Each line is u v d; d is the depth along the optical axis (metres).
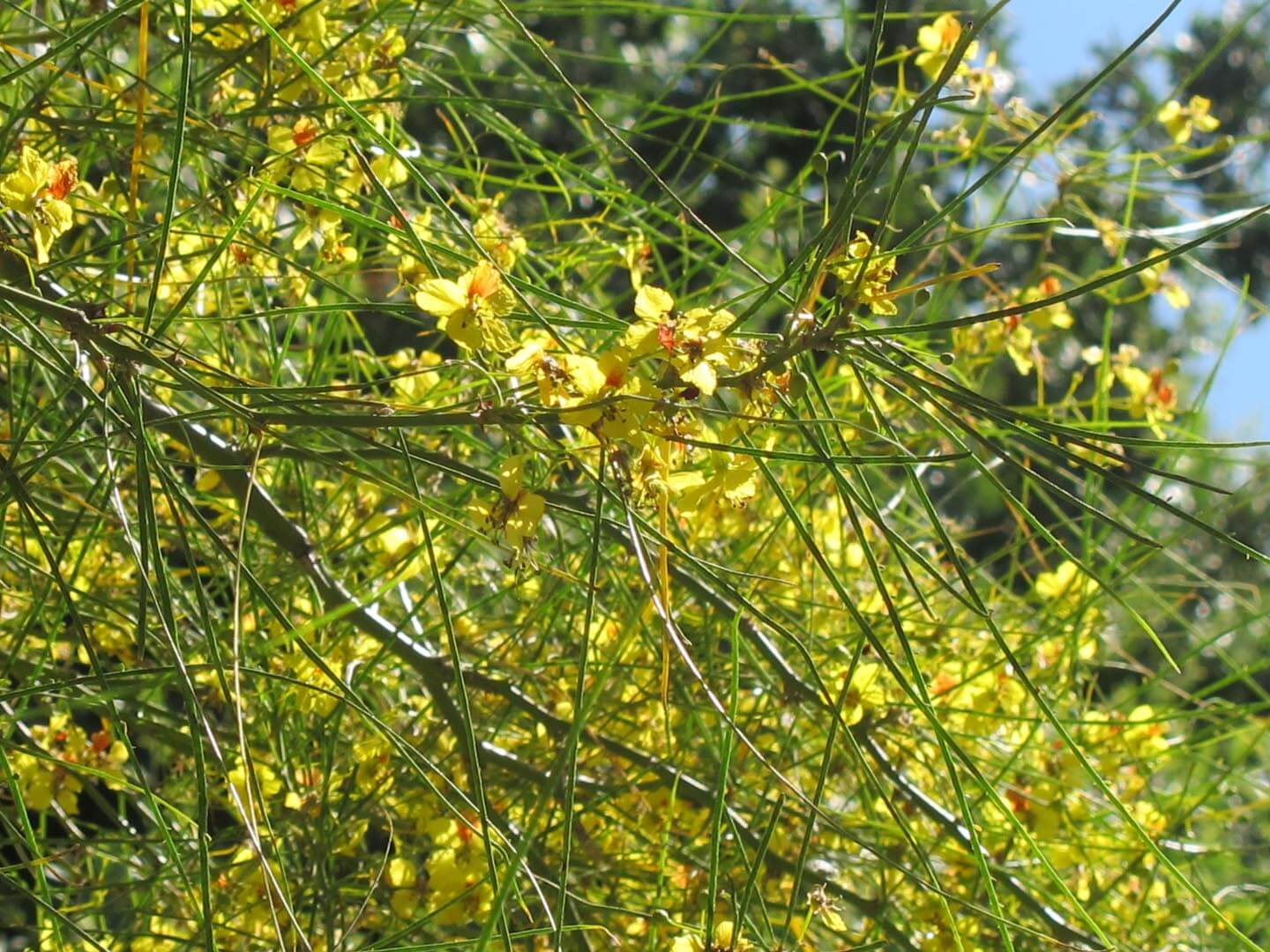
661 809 0.80
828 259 0.56
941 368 0.88
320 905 0.77
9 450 0.67
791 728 0.79
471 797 0.74
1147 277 0.88
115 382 0.57
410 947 0.61
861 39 1.94
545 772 0.78
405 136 0.77
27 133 0.71
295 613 0.80
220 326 0.77
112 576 0.84
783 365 0.56
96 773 0.62
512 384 0.62
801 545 0.87
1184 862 0.91
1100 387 0.89
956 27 0.84
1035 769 0.88
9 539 0.80
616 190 0.79
